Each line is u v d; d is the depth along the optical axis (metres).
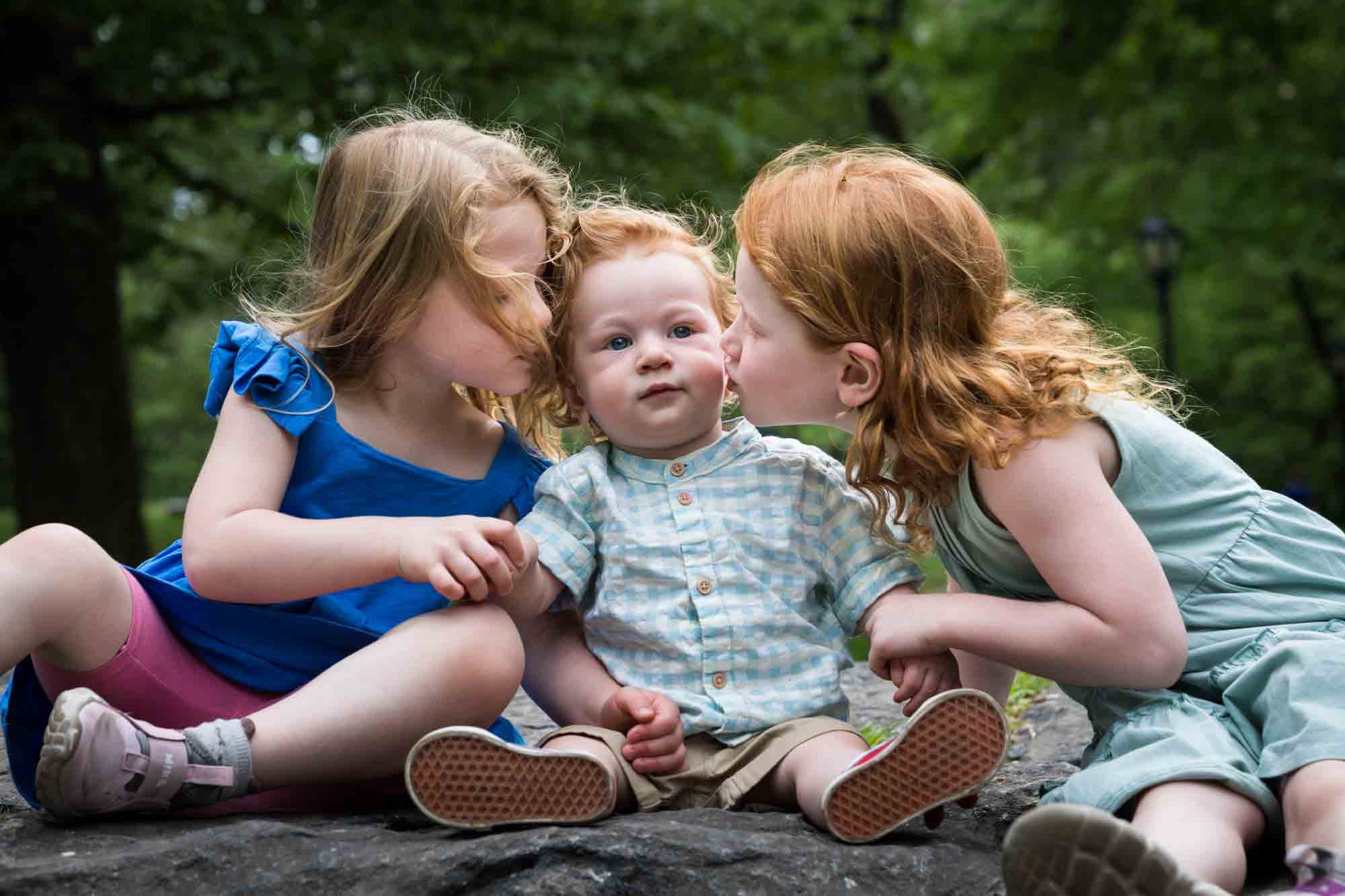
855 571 2.10
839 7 11.24
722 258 2.32
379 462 2.12
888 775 1.74
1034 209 15.84
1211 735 1.80
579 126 8.52
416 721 1.87
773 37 10.27
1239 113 13.28
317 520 1.95
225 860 1.63
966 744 1.74
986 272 2.00
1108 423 1.97
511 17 8.98
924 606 1.95
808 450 2.19
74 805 1.74
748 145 9.45
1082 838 1.39
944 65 14.38
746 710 1.99
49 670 1.90
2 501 20.92
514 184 2.12
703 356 2.12
